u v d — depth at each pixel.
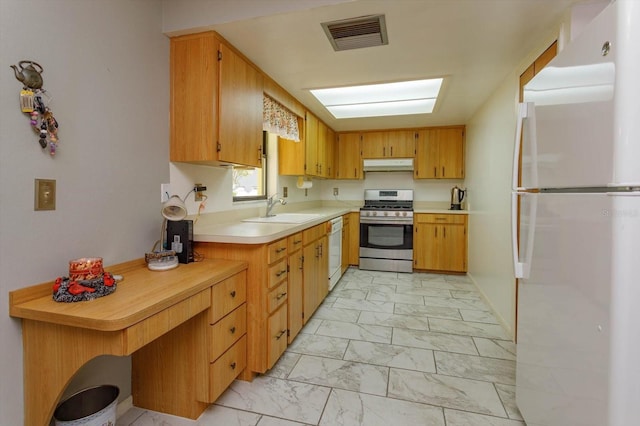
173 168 2.01
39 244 1.27
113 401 1.39
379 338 2.52
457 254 4.36
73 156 1.40
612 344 0.91
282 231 2.10
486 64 2.40
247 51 2.17
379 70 2.51
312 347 2.38
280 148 3.59
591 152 0.99
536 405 1.39
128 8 1.67
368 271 4.59
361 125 4.52
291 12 1.71
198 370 1.61
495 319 2.89
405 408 1.71
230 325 1.76
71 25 1.38
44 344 1.19
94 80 1.49
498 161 2.85
